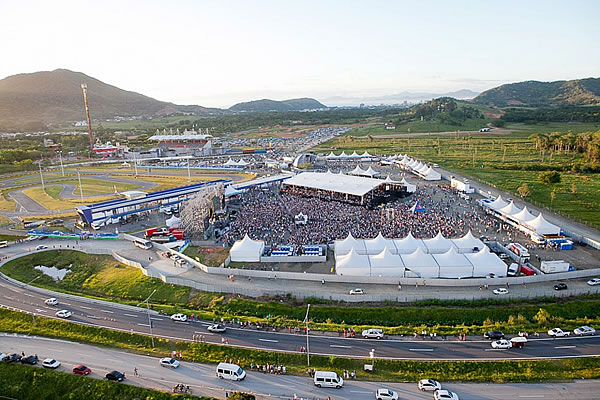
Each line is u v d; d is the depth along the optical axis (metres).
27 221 118.81
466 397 45.34
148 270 81.25
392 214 109.88
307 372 50.88
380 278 73.12
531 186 148.88
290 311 65.81
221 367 50.22
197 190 144.12
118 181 182.75
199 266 82.62
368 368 50.72
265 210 120.12
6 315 68.25
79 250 95.75
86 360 55.25
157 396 46.81
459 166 195.62
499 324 60.12
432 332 58.81
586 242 89.12
